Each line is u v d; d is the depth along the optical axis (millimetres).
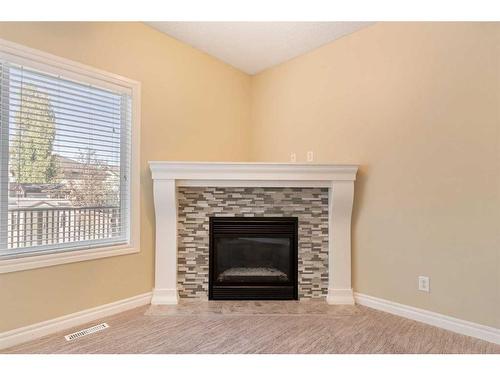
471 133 2160
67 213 2332
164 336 2166
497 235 2039
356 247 2883
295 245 2953
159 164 2697
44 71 2162
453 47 2252
